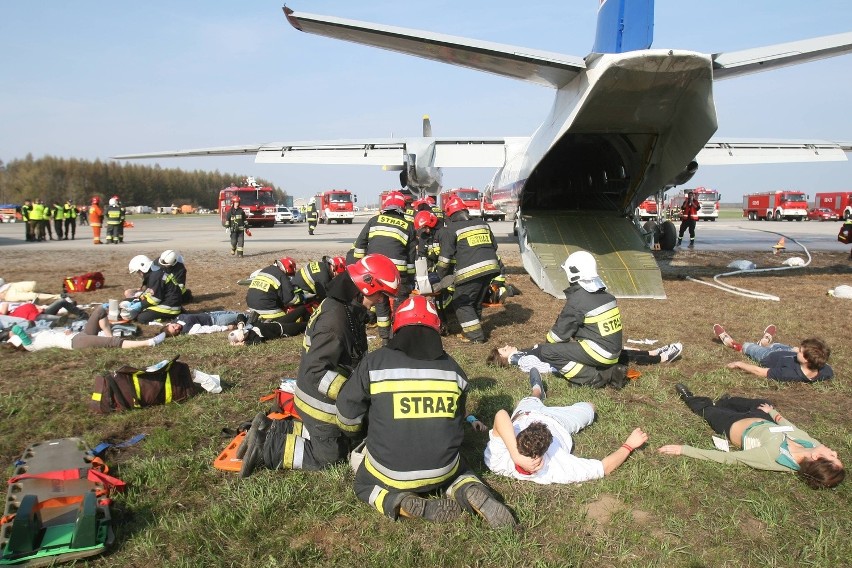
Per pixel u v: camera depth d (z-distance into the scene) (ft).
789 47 28.35
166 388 16.16
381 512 10.65
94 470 11.35
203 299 34.47
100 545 9.48
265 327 24.02
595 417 15.21
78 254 59.62
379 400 10.66
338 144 60.39
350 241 75.72
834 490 11.73
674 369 20.11
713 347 23.16
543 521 10.62
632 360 20.81
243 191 125.39
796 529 10.44
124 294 34.96
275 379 18.81
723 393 17.66
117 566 9.33
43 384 18.01
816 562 9.41
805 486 11.92
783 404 16.74
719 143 57.77
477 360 21.33
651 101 31.96
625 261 36.24
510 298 34.40
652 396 17.29
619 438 14.14
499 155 57.72
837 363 20.94
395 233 24.66
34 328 24.36
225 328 25.93
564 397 16.84
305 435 12.82
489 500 10.33
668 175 37.22
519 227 42.42
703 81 29.60
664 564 9.43
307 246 67.36
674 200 163.02
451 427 10.66
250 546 9.80
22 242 80.74
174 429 14.62
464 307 24.13
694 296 34.47
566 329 18.08
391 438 10.51
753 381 18.74
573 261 18.10
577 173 47.32
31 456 11.82
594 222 40.42
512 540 9.79
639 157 38.70
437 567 9.27
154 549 9.69
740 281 40.60
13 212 185.26
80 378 18.53
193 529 10.22
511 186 45.57
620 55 27.94
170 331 24.90
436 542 9.89
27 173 335.47
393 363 10.77
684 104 32.12
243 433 13.64
